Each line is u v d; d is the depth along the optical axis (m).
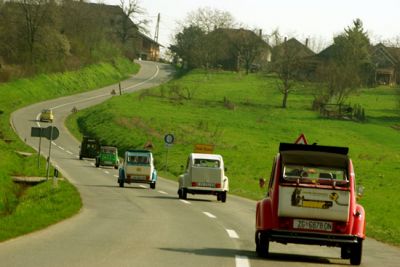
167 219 29.97
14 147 93.94
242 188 62.62
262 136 111.56
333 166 20.17
